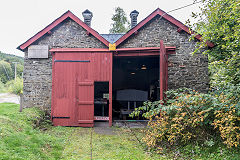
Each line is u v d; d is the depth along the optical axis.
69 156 3.90
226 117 3.63
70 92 6.85
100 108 10.16
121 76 11.96
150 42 7.15
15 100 14.68
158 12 6.99
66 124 6.77
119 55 7.12
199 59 7.01
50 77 7.19
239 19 4.43
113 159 3.71
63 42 7.21
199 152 3.84
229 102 3.74
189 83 6.99
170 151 4.14
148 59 11.36
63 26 7.26
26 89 7.17
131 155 3.98
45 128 5.99
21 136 4.38
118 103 9.57
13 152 3.50
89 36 7.20
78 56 6.93
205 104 4.07
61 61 6.90
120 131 6.04
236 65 4.99
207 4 5.11
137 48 6.89
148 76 11.93
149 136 4.55
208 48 6.79
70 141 4.91
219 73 6.04
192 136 4.30
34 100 7.15
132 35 7.20
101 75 6.88
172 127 4.12
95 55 6.91
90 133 5.80
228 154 3.54
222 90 4.52
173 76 7.05
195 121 3.86
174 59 7.09
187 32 7.00
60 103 6.82
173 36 7.12
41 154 3.79
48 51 7.21
